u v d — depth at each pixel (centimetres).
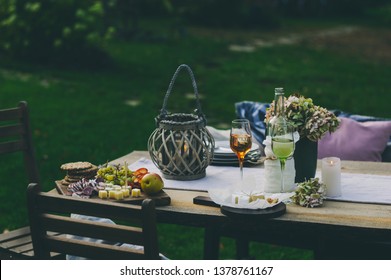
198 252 469
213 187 313
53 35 1233
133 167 353
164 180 326
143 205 225
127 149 723
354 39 2069
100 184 301
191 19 2219
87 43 1233
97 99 978
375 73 1379
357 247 336
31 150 382
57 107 912
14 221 509
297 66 1409
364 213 274
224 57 1498
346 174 339
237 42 1780
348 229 259
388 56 1689
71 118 855
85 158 684
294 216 271
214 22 2194
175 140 320
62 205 242
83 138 761
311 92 1120
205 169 333
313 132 304
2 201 552
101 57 1245
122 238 233
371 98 1091
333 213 274
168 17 2317
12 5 1236
